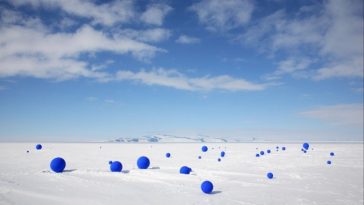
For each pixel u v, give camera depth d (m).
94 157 23.56
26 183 9.20
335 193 10.66
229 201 8.73
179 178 12.42
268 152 33.72
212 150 42.19
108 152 32.81
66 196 7.77
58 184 9.37
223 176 13.93
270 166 18.83
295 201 9.23
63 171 12.67
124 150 39.31
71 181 10.06
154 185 10.50
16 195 7.45
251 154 31.55
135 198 8.20
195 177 13.02
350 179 13.95
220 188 10.83
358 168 18.17
